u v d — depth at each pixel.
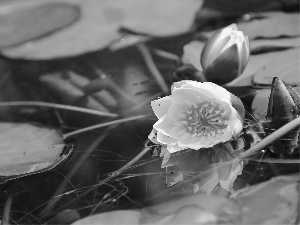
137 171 0.62
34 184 0.62
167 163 0.63
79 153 0.66
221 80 0.72
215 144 0.64
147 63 0.82
